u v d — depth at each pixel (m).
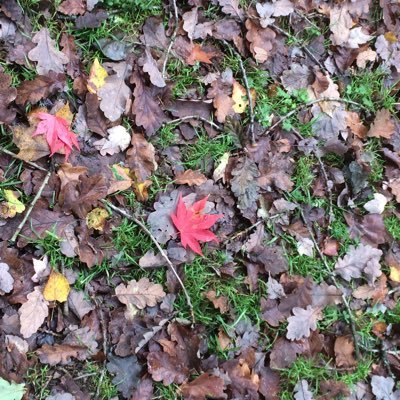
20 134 0.89
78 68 0.94
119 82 0.95
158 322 0.92
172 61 0.99
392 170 1.07
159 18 0.99
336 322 1.00
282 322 0.97
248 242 0.98
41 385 0.88
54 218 0.90
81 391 0.88
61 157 0.91
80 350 0.89
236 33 1.03
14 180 0.90
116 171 0.94
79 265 0.91
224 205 0.98
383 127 1.07
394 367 1.01
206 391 0.90
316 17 1.08
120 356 0.90
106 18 0.96
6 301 0.87
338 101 1.06
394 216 1.07
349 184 1.05
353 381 0.99
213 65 1.01
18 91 0.90
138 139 0.95
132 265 0.94
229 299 0.96
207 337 0.94
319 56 1.07
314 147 1.04
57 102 0.93
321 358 0.98
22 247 0.89
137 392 0.89
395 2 1.12
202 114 1.00
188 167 0.99
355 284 1.03
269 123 1.02
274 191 1.01
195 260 0.95
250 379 0.93
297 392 0.95
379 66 1.10
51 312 0.89
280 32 1.05
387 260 1.05
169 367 0.90
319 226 1.03
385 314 1.03
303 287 0.98
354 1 1.09
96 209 0.92
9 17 0.91
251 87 1.02
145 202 0.96
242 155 1.00
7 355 0.86
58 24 0.94
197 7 1.01
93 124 0.93
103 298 0.92
